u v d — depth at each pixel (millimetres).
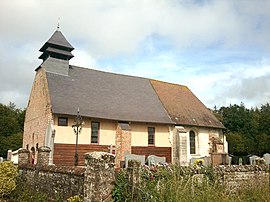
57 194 11062
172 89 36062
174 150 29250
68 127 24094
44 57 29172
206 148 31844
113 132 26516
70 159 23672
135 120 27125
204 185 8422
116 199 8242
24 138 30594
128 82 32656
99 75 30938
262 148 51719
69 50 28844
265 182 9977
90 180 8508
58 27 29188
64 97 25359
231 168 12617
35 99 28328
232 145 52406
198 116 32969
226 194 8531
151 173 8703
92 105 26203
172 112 31141
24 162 16609
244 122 60562
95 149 25141
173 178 8289
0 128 50938
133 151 26953
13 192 12070
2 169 12008
